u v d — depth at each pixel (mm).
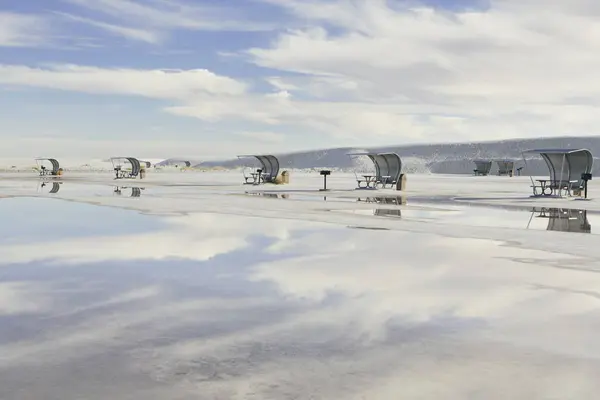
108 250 10445
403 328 5559
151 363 4551
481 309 6281
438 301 6633
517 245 11211
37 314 6043
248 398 3873
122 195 28016
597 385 4109
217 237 12266
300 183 46875
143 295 6934
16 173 81250
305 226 14414
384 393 3959
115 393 3939
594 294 6984
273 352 4840
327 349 4922
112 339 5180
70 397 3865
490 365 4527
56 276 8070
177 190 33500
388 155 35344
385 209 20219
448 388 4047
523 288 7328
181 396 3900
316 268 8688
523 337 5273
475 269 8617
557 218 17266
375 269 8609
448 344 5066
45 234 12758
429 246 11023
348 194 30031
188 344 5047
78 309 6262
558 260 9453
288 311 6188
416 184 47375
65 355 4730
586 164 27344
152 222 15289
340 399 3859
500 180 60969
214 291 7141
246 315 6023
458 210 20156
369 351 4867
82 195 27922
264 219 16188
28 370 4375
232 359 4660
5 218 16406
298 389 4031
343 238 12164
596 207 21797
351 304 6484
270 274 8227
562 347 4984
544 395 3926
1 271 8438
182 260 9391
